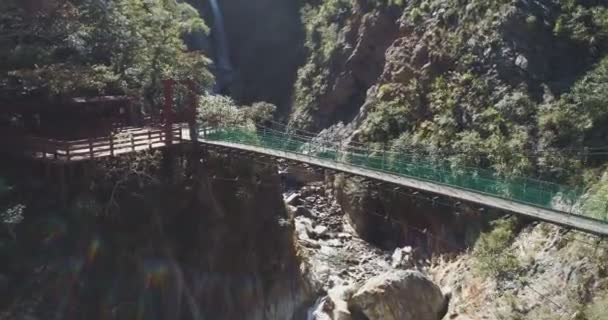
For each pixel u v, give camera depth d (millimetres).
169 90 24156
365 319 23094
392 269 29188
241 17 68625
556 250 21625
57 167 19703
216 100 31031
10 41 22219
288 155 24750
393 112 39250
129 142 21656
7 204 18047
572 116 28562
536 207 18953
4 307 16766
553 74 32438
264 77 64438
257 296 24062
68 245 18859
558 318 18844
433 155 32625
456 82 36531
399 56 43375
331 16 59094
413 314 22719
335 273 27984
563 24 33656
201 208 23297
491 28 36188
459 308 23125
